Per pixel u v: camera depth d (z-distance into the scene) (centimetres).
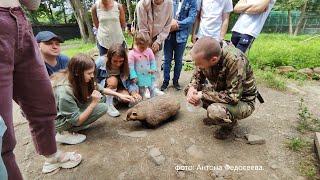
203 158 253
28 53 167
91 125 310
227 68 250
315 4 1705
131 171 239
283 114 339
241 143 274
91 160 251
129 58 353
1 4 146
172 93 404
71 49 1215
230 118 256
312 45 841
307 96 409
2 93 149
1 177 122
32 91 179
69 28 2102
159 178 233
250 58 603
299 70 527
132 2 1859
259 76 478
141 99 359
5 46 148
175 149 263
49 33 297
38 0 182
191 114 329
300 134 294
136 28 408
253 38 400
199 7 426
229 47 255
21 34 156
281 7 1705
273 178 232
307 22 1936
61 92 262
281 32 2117
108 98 334
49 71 305
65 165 242
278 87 432
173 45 397
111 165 246
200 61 241
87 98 279
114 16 396
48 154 207
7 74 151
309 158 255
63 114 264
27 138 296
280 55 622
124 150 263
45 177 236
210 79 273
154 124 293
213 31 413
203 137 281
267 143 275
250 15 394
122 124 312
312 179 231
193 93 271
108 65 341
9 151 156
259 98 282
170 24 378
